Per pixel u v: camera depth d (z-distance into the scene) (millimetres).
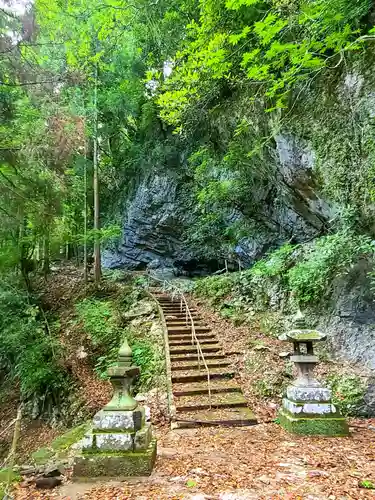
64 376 8875
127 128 16531
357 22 5691
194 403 5816
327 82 6688
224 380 6754
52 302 12117
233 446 4281
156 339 8578
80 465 3434
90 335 9484
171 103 9695
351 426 5133
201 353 7359
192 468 3545
